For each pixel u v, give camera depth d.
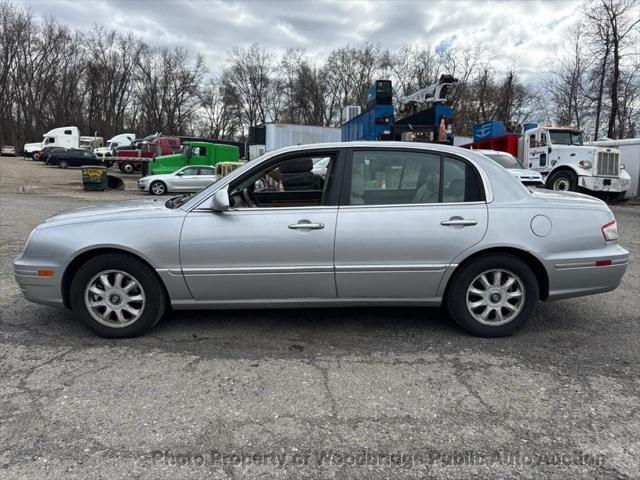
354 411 2.84
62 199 16.00
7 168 33.50
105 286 3.81
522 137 17.08
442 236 3.75
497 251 3.83
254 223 3.73
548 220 3.81
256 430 2.64
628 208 15.11
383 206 3.79
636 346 3.80
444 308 4.64
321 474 2.30
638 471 2.33
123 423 2.70
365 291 3.84
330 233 3.72
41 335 3.96
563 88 28.97
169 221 3.74
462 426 2.69
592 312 4.61
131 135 46.81
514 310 3.89
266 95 74.75
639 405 2.92
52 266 3.75
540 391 3.08
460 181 3.87
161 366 3.40
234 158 26.39
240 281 3.77
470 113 54.72
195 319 4.34
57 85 68.31
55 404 2.89
